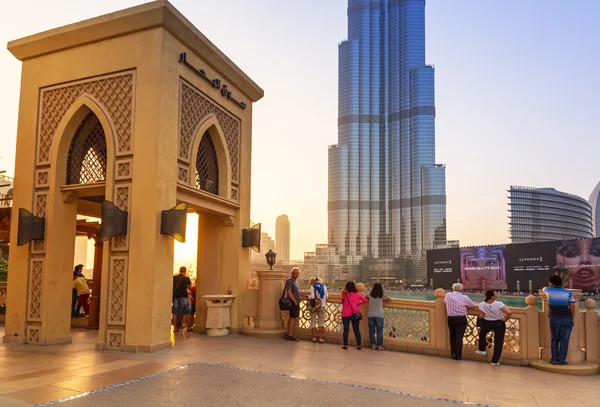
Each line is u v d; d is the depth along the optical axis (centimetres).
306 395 629
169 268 962
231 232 1272
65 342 1041
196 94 1094
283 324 1255
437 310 1060
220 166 1228
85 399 574
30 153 1070
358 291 1112
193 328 1252
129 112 982
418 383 748
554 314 943
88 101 1020
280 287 1263
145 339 908
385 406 595
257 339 1147
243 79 1284
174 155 988
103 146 1061
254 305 1265
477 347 1027
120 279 946
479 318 996
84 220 1343
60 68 1061
